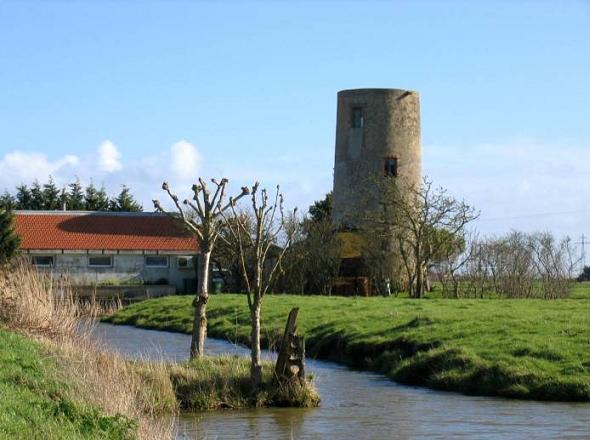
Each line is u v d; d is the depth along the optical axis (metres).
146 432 14.86
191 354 23.81
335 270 60.59
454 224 56.75
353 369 29.14
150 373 20.86
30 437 12.34
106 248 68.44
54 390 16.05
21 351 18.88
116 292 64.00
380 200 62.84
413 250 60.91
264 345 33.59
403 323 31.88
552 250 53.38
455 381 24.17
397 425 19.00
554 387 22.44
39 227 70.69
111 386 17.47
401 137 70.44
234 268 62.03
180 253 68.69
